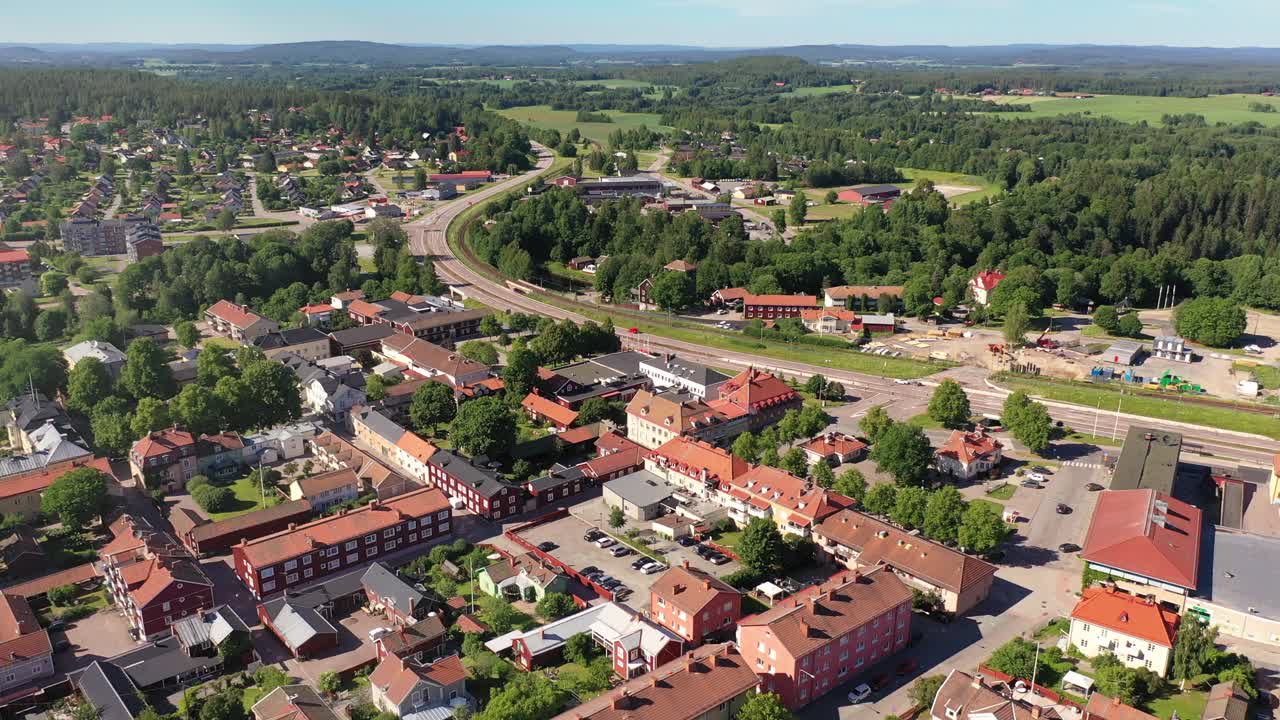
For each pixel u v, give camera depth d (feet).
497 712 416.46
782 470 640.17
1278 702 442.09
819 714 447.01
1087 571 551.59
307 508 640.99
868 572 504.02
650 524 640.99
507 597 551.59
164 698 465.06
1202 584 517.96
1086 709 424.87
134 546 560.20
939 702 423.64
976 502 582.76
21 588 547.08
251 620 536.01
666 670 442.91
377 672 457.27
